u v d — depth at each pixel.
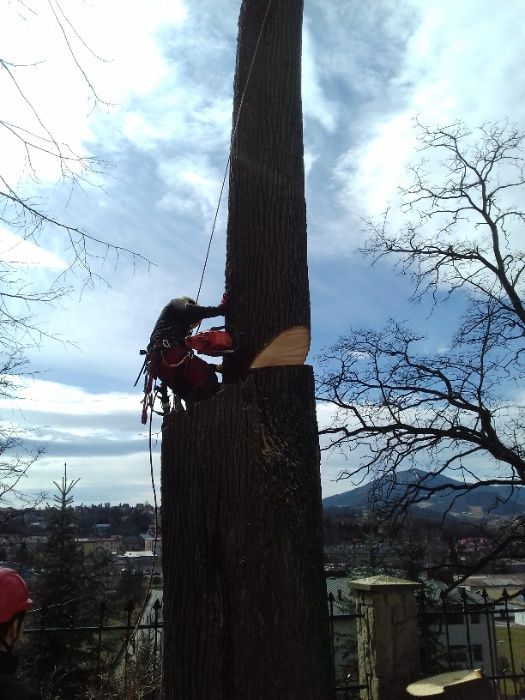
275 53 4.05
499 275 10.66
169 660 3.05
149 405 3.87
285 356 3.46
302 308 3.61
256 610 2.94
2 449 8.96
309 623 2.97
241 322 3.59
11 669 2.03
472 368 10.36
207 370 3.78
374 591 5.46
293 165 3.88
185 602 3.04
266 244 3.67
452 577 10.27
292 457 3.19
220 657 2.90
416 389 10.55
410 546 10.73
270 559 3.00
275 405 3.26
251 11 4.20
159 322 3.94
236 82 4.18
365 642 5.56
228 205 3.94
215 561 3.04
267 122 3.91
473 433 10.36
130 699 5.47
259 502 3.07
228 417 3.21
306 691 2.88
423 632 7.30
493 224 10.84
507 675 5.61
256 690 2.85
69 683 11.23
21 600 2.12
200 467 3.18
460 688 4.58
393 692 5.23
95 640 12.50
